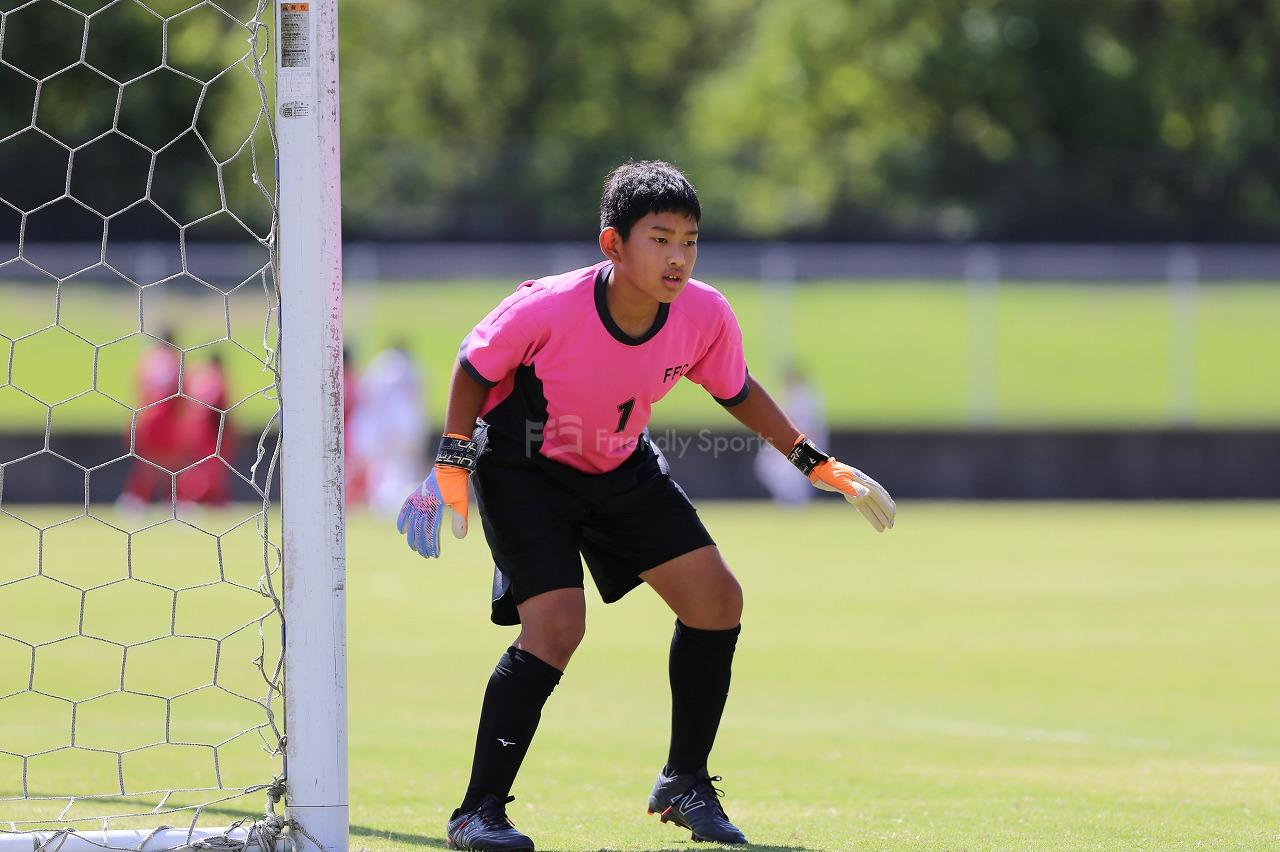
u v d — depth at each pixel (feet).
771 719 92.32
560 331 52.01
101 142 345.10
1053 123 463.42
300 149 47.14
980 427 301.02
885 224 374.02
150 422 259.80
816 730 87.92
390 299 346.13
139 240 341.00
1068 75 461.37
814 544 221.05
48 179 339.77
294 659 47.19
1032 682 108.06
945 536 233.76
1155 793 67.36
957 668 115.14
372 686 104.37
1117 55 466.70
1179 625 139.33
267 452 280.92
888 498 56.85
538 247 358.64
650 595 165.99
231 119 352.49
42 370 309.01
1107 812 62.39
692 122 556.10
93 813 59.72
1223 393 330.13
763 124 506.48
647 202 50.21
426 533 52.95
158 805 61.11
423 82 556.92
